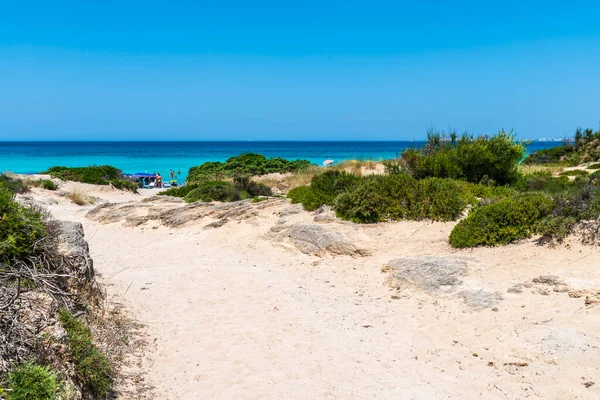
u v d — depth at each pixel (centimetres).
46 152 12400
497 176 1673
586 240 838
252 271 1084
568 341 565
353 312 795
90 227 1719
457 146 1795
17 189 2380
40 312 509
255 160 4700
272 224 1425
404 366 594
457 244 984
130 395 510
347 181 1484
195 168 4897
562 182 1697
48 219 785
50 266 638
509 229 942
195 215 1644
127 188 3534
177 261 1198
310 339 687
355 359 619
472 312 714
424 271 875
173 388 542
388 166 1834
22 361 423
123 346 624
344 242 1110
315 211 1384
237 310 816
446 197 1197
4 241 563
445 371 571
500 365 563
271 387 548
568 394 481
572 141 3888
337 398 524
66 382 436
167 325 740
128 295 880
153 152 12838
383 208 1220
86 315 643
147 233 1598
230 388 546
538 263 821
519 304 699
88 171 3581
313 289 935
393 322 737
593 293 673
